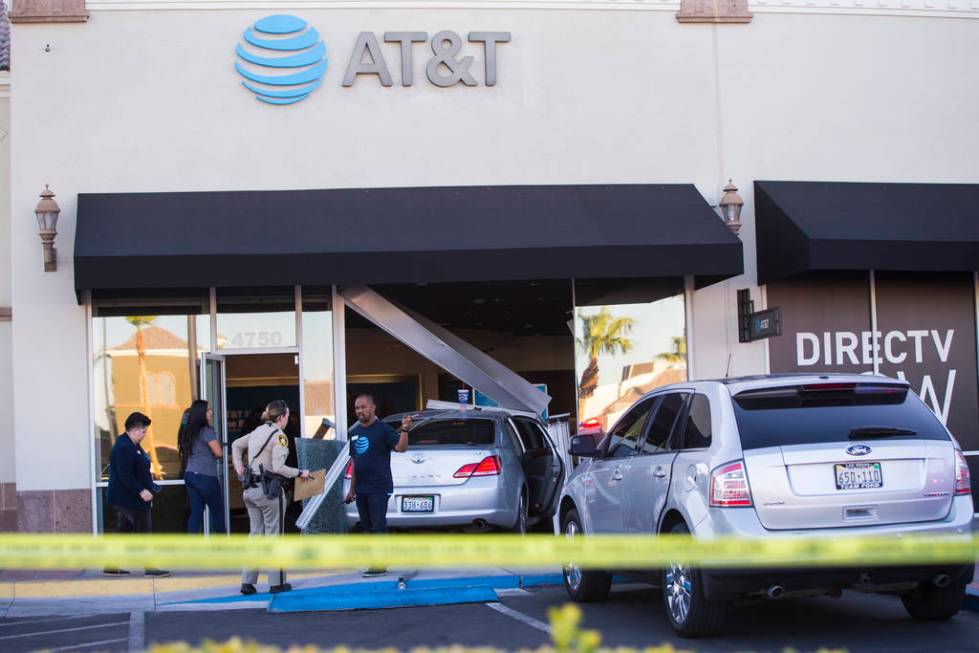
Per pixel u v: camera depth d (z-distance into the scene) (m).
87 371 13.59
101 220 13.21
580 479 9.87
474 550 4.62
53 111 13.81
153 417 13.79
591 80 14.73
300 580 11.02
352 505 12.25
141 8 13.98
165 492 13.73
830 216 14.11
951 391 15.18
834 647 7.48
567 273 13.23
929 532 7.30
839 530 7.26
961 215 14.53
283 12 14.22
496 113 14.53
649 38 14.85
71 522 13.45
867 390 7.80
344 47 14.32
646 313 14.95
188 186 13.97
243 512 15.27
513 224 13.69
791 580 7.25
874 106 15.23
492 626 8.73
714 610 7.62
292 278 12.84
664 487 8.05
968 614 8.66
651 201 14.35
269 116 14.13
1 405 14.80
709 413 7.78
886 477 7.38
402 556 4.54
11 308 14.70
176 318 13.96
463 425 12.64
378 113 14.31
